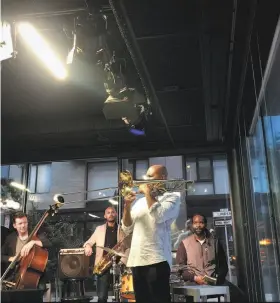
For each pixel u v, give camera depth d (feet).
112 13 9.56
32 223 13.88
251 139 14.33
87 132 16.24
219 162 19.12
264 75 10.42
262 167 12.48
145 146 17.69
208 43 10.03
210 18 9.14
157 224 6.81
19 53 11.51
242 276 15.62
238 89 12.14
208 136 16.62
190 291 6.79
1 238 10.86
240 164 16.40
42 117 16.14
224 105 13.58
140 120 13.71
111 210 13.32
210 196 19.02
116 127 15.69
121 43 10.79
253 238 14.70
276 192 11.11
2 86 13.62
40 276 9.77
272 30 9.02
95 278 12.73
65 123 16.10
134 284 6.67
